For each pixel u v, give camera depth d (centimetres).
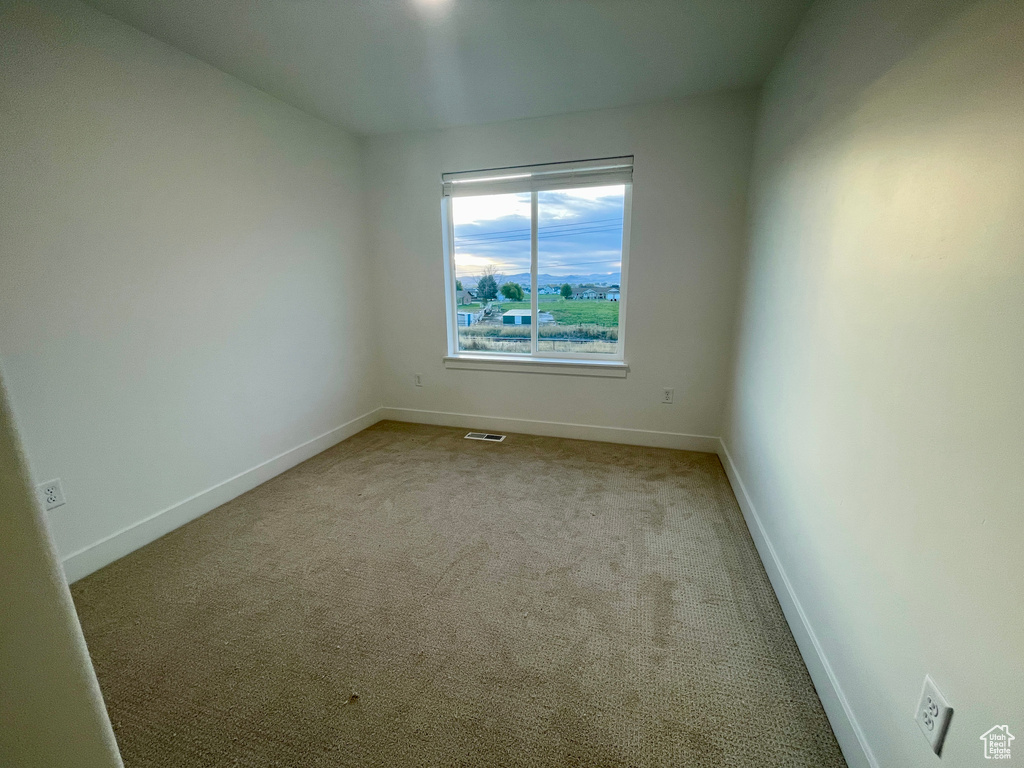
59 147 166
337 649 147
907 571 95
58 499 174
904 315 101
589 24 185
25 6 154
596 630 154
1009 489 69
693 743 117
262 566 189
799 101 179
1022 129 69
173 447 216
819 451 144
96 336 182
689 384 304
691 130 267
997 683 70
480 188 316
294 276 282
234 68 222
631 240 292
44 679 35
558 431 341
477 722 122
